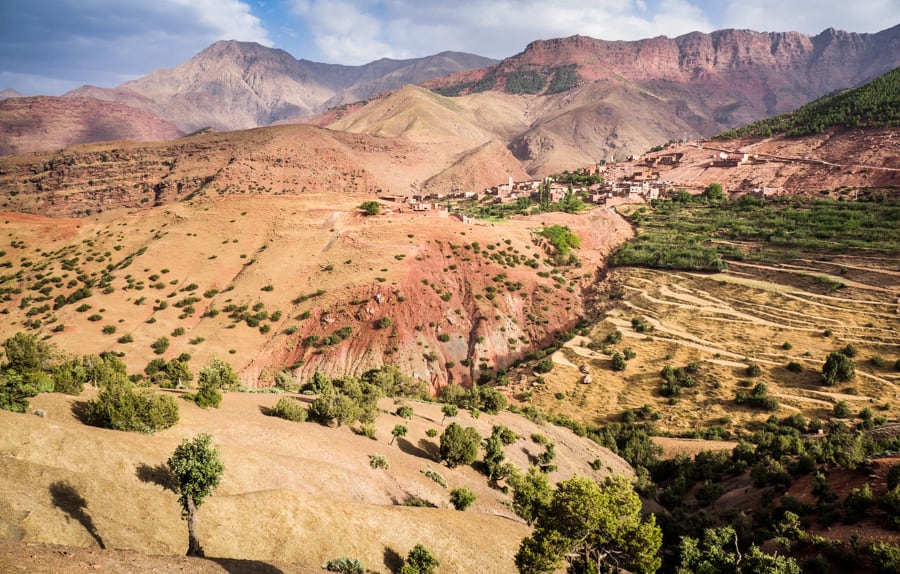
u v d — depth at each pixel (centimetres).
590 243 17188
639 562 3022
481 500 5012
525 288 14125
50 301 12544
